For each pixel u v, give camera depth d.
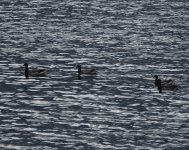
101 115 162.12
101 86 188.75
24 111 165.50
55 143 144.25
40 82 193.12
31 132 150.88
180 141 145.25
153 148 141.38
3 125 155.25
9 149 141.12
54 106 169.50
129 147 142.00
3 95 179.62
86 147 141.88
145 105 170.12
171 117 160.62
